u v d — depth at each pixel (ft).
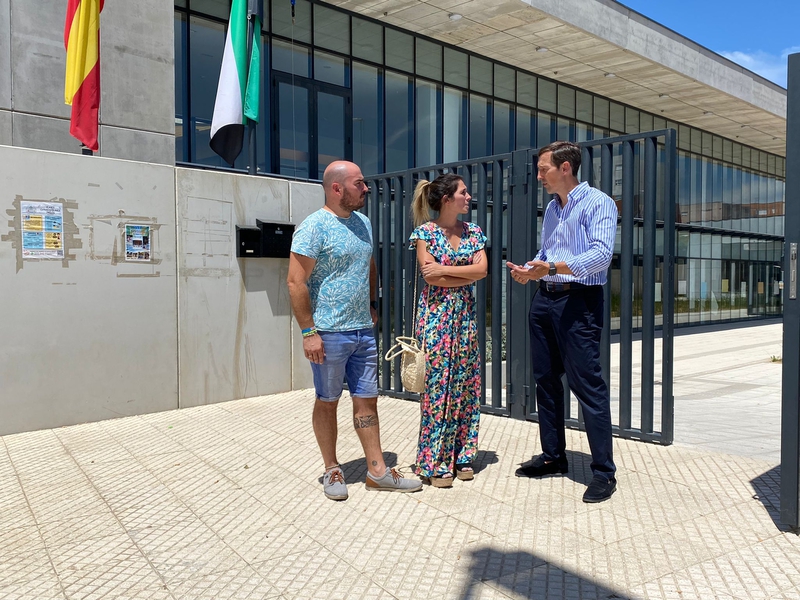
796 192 9.84
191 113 31.35
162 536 10.52
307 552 9.82
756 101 58.54
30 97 22.41
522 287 18.45
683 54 49.47
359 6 37.55
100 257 18.78
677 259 64.18
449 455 13.01
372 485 12.71
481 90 46.44
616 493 12.23
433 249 12.98
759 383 27.84
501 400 21.40
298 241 11.91
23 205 17.35
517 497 12.15
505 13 38.29
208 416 19.47
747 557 9.36
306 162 36.65
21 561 9.64
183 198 20.44
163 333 20.10
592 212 12.00
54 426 18.08
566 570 9.05
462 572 9.06
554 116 51.93
